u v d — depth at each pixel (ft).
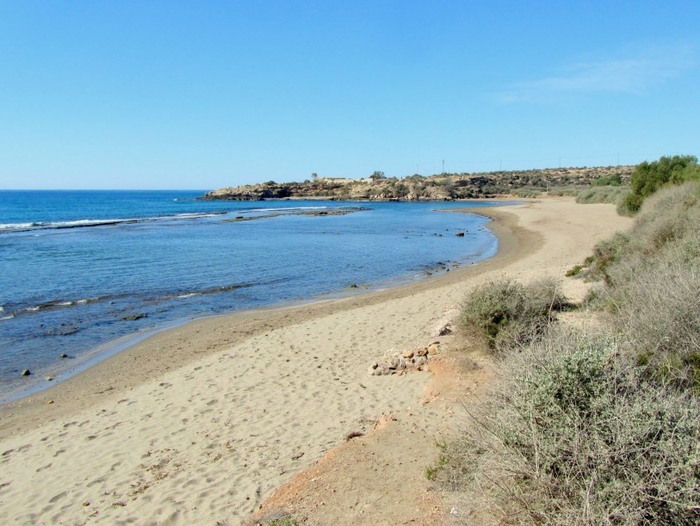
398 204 369.71
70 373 37.58
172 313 56.34
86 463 22.75
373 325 43.83
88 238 138.31
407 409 23.38
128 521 17.78
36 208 335.67
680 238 38.75
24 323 51.93
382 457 18.43
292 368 33.96
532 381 12.33
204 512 17.71
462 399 22.41
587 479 10.26
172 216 245.65
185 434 24.90
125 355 41.39
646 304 20.30
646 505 9.92
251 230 166.20
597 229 116.57
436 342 34.40
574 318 30.81
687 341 16.81
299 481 17.87
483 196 421.18
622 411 10.87
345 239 136.67
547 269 64.85
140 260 96.68
